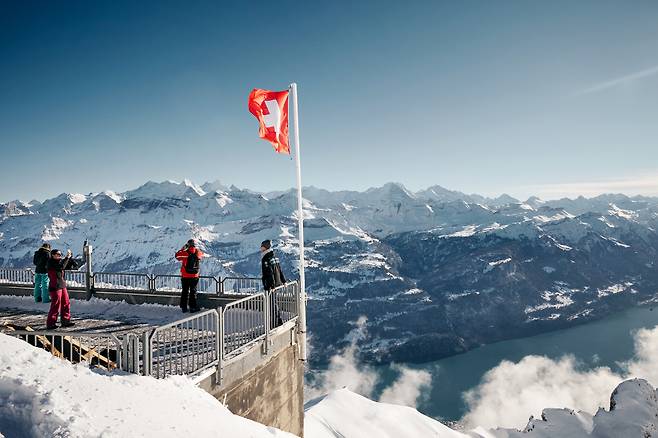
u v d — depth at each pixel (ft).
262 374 38.42
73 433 17.69
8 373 20.77
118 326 43.91
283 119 48.26
